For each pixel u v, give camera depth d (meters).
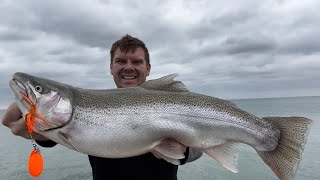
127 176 0.67
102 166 0.67
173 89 0.65
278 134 0.64
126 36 0.79
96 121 0.59
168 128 0.61
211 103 0.65
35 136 0.60
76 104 0.59
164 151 0.62
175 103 0.63
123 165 0.67
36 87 0.58
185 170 1.65
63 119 0.58
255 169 1.54
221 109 0.64
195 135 0.62
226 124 0.64
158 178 0.67
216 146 0.64
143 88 0.65
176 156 0.61
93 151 0.60
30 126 0.56
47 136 0.59
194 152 0.71
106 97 0.61
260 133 0.64
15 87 0.58
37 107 0.57
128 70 0.77
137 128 0.60
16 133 0.59
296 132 0.63
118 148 0.60
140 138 0.60
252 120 0.65
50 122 0.58
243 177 1.44
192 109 0.63
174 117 0.62
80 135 0.59
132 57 0.77
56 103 0.58
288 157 0.63
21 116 0.60
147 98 0.62
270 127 0.65
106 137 0.59
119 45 0.78
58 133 0.59
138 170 0.67
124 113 0.60
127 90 0.63
